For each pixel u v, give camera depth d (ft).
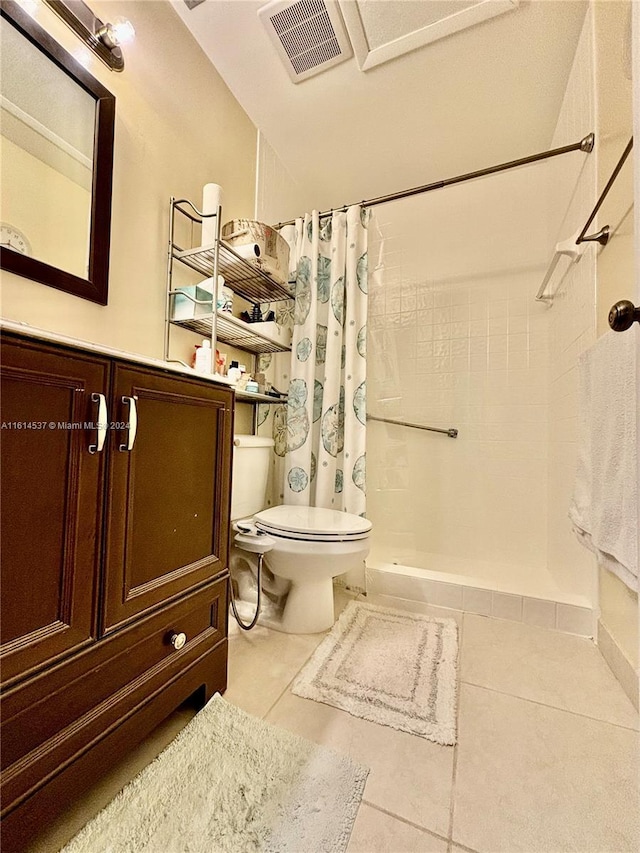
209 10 4.41
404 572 5.20
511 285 6.74
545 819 2.17
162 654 2.59
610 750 2.67
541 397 6.45
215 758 2.51
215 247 4.11
